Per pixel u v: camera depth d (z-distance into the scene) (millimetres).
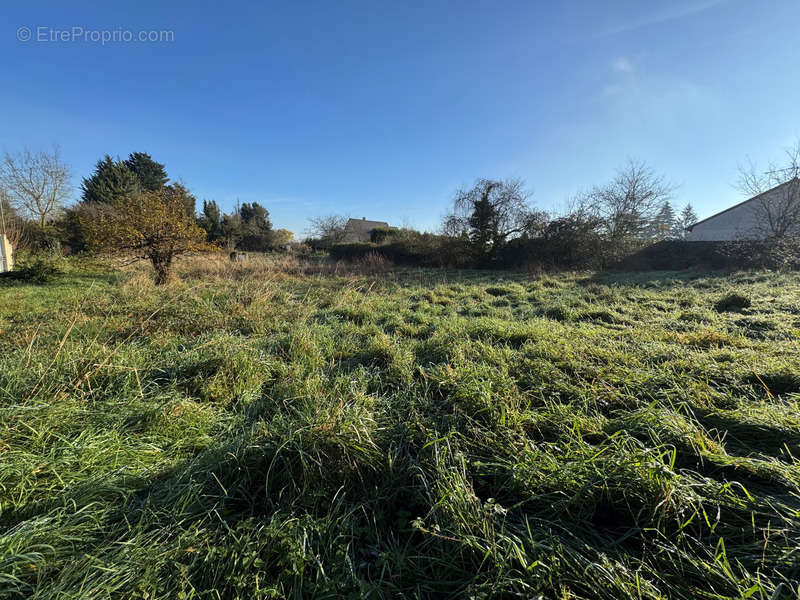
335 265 13969
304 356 3141
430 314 5414
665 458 1682
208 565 1142
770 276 8117
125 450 1676
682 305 5691
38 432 1700
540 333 3629
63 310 4801
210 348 3178
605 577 1099
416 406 2215
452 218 15367
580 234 13031
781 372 2385
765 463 1505
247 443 1685
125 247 8273
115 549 1182
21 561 1076
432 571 1191
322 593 1074
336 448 1668
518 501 1477
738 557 1171
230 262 12414
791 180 11078
